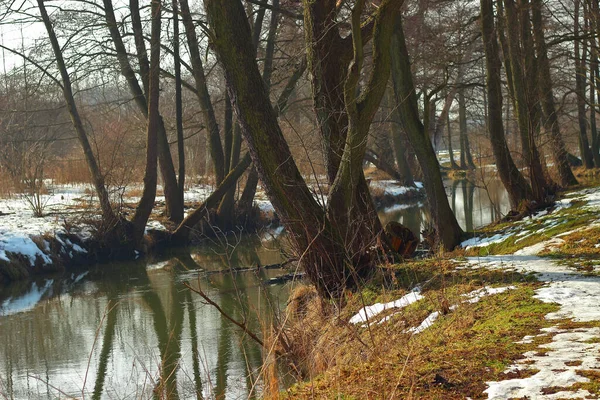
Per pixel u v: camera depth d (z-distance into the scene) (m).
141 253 23.48
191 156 42.59
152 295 16.16
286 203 10.71
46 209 25.48
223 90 32.31
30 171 28.33
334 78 11.99
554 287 8.11
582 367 4.62
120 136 29.39
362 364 5.90
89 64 24.91
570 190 22.62
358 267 10.80
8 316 14.44
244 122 10.77
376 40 11.00
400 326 7.90
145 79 27.03
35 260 19.78
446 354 5.55
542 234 13.70
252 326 11.87
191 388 8.77
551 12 24.50
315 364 7.41
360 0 10.37
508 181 19.58
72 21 24.03
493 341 5.79
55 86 25.17
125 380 9.47
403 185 45.72
